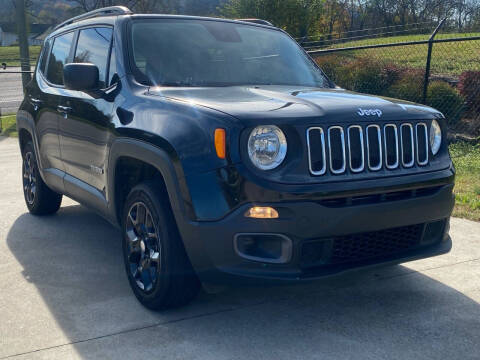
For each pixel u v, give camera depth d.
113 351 2.78
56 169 4.72
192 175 2.79
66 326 3.06
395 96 11.02
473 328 3.02
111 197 3.63
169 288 3.06
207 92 3.35
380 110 3.01
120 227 3.76
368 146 2.91
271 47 4.30
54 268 4.02
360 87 11.95
